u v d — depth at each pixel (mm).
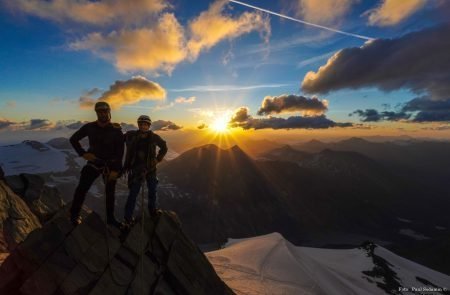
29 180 5965
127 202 3502
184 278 3494
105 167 3234
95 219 3217
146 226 3529
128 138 3514
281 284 13109
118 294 2977
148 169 3488
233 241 41312
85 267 2932
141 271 3209
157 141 3518
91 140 3221
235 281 12570
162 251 3496
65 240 2975
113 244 3189
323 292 13320
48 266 2809
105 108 3174
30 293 2678
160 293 3236
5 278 2752
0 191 5023
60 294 2746
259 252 19031
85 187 3182
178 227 3748
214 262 16078
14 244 4438
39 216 5664
